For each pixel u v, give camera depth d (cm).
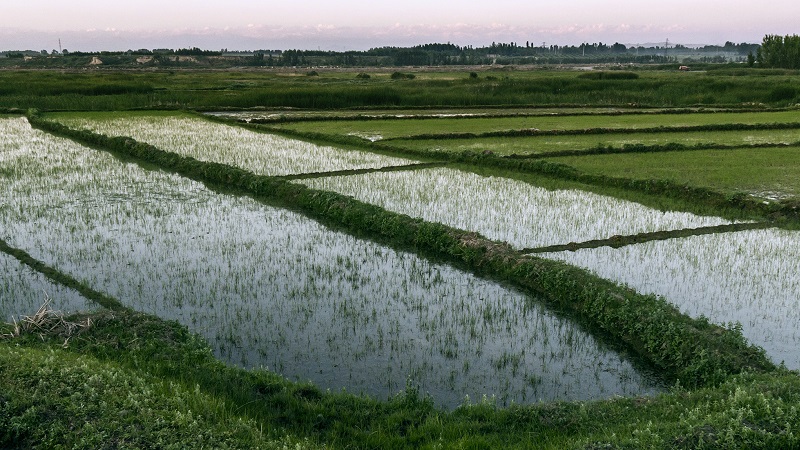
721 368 808
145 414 607
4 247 1302
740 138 2720
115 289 1113
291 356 883
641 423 641
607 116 3581
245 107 4019
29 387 648
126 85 4525
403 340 939
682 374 835
